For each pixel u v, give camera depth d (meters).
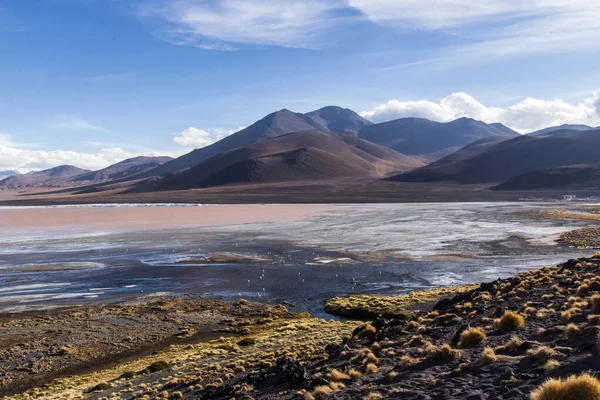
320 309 48.47
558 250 75.50
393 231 106.81
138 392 24.94
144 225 131.75
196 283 60.84
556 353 13.38
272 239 97.56
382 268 66.12
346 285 57.59
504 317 18.97
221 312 47.97
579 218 124.62
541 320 19.00
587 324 15.85
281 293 55.16
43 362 35.16
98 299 53.50
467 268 64.00
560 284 27.23
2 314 47.69
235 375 24.95
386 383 15.46
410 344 20.61
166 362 31.66
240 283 60.34
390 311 43.69
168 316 46.69
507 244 83.38
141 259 77.06
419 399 12.72
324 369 20.23
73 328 42.88
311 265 69.81
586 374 9.84
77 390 27.77
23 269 69.69
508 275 58.59
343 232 106.88
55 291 57.16
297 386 17.72
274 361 26.97
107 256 80.19
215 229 118.38
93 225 133.75
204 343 37.94
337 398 14.94
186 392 23.19
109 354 36.84
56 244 94.81
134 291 57.06
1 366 34.47
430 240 90.94
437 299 46.66
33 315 47.31
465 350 17.16
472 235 96.75
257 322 44.25
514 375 12.77
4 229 125.50
